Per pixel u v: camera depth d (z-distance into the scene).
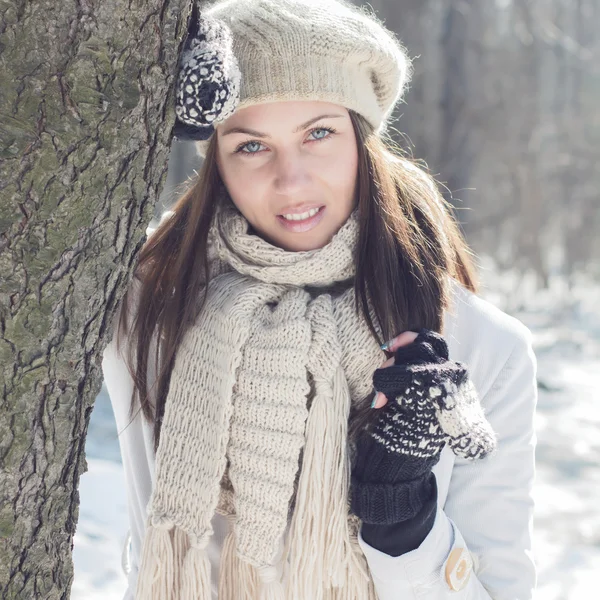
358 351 1.39
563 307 11.97
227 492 1.45
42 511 1.14
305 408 1.35
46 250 1.04
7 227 1.01
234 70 1.19
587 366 8.42
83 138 1.02
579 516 4.50
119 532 3.70
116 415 1.60
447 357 1.29
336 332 1.39
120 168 1.08
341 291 1.50
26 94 0.98
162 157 1.14
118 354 1.52
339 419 1.36
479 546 1.44
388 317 1.41
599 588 3.65
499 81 12.58
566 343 9.55
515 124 12.90
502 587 1.42
